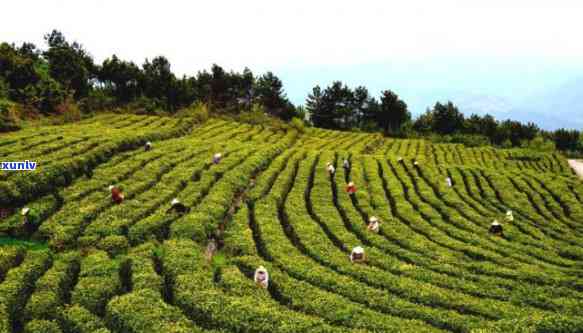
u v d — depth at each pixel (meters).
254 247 24.66
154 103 75.31
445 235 28.70
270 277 20.28
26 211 26.30
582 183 50.78
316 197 35.25
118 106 74.44
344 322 16.80
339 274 21.61
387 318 17.06
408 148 77.00
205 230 26.44
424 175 47.22
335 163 51.09
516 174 51.66
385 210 33.34
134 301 17.12
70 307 17.30
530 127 102.31
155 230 26.02
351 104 111.19
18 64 60.25
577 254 27.31
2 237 24.89
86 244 23.89
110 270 20.09
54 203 28.73
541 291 20.72
